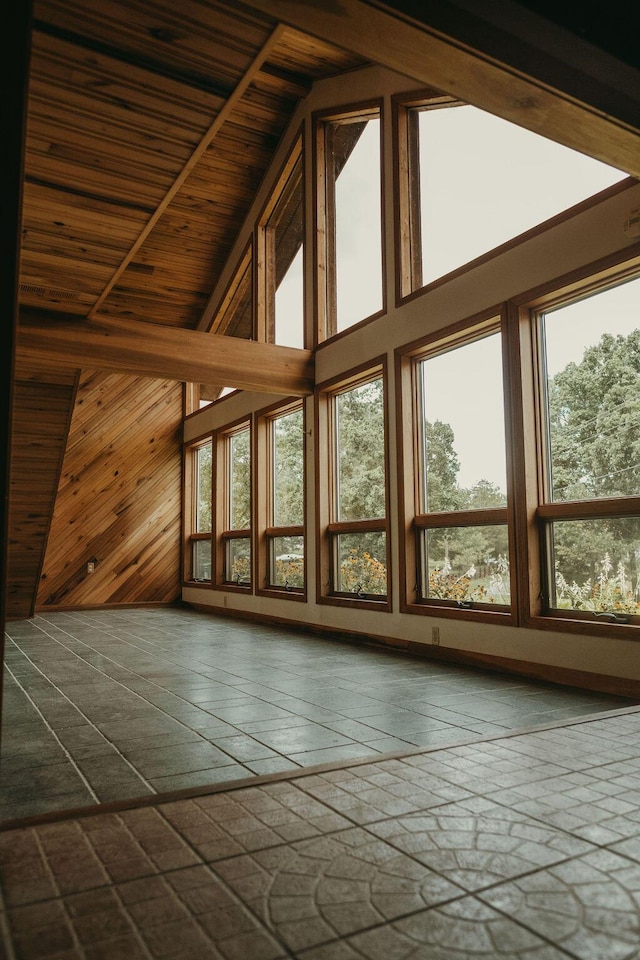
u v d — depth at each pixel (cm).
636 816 197
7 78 162
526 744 269
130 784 243
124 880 162
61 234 364
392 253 583
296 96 744
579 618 409
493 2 186
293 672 465
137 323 588
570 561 418
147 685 424
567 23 199
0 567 169
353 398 647
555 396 437
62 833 189
